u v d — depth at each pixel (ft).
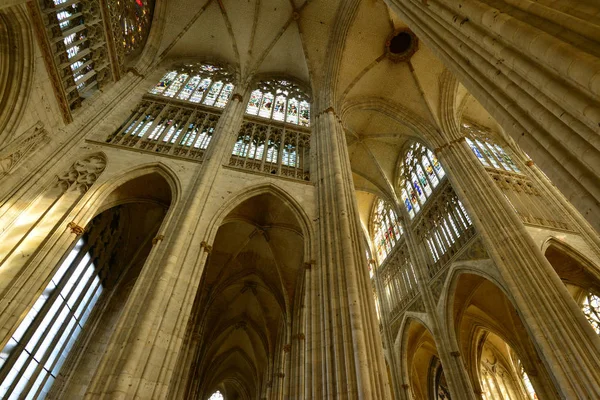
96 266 46.88
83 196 36.76
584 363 32.35
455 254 56.54
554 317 36.24
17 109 32.76
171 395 46.85
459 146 61.05
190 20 69.31
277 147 55.16
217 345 78.69
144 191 44.04
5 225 30.91
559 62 15.02
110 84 50.98
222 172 44.47
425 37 28.43
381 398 25.79
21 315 27.40
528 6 18.01
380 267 87.40
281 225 50.70
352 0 64.23
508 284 41.52
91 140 42.34
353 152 83.87
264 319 72.69
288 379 51.24
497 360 79.56
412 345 71.36
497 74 20.18
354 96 70.08
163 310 28.94
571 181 15.80
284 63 74.33
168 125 51.31
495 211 48.49
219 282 61.16
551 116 16.52
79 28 41.29
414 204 76.48
